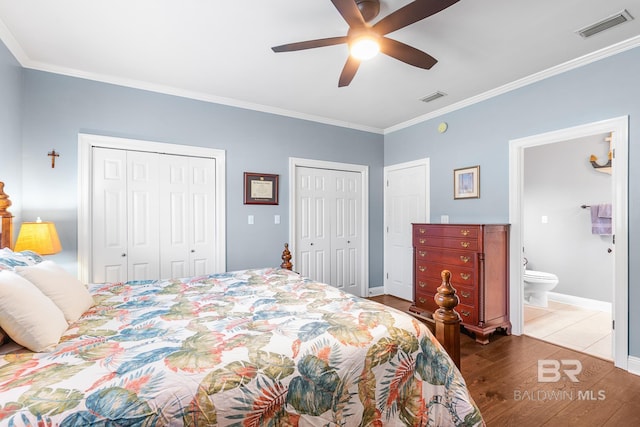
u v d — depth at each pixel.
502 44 2.31
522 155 3.01
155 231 3.09
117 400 0.81
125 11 1.93
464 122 3.49
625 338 2.29
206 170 3.36
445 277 1.55
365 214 4.47
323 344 1.14
